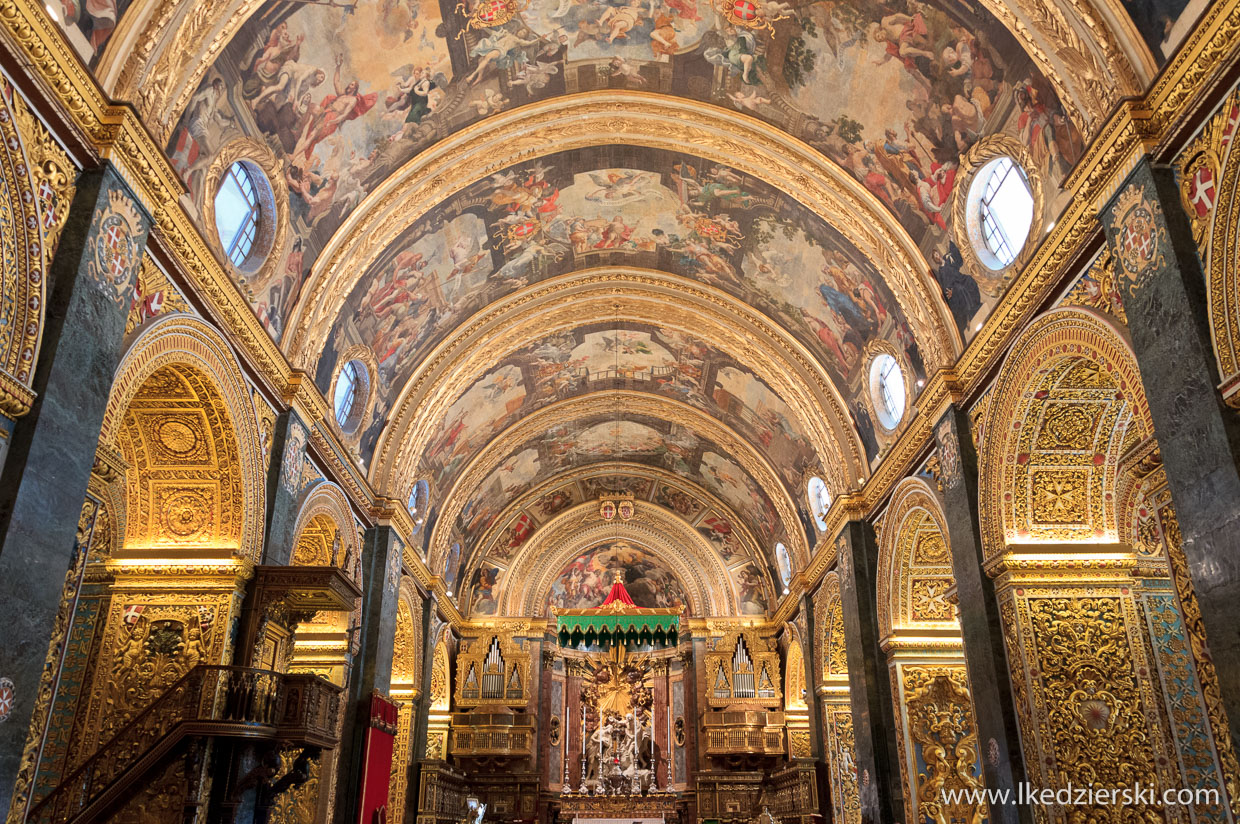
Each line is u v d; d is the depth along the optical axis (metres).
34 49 7.73
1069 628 12.19
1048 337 11.44
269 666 13.16
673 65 15.67
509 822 27.75
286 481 13.98
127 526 12.38
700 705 30.56
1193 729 11.53
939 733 17.25
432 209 16.95
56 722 11.27
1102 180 9.87
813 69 14.55
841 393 20.47
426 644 24.62
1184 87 8.62
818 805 23.42
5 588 7.21
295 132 13.19
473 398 24.00
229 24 10.35
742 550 32.56
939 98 13.20
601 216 19.89
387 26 13.17
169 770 10.44
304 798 16.05
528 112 16.20
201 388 11.70
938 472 15.58
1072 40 9.92
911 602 18.20
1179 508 8.45
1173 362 8.58
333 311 15.54
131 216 9.30
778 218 18.09
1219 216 8.17
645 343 24.81
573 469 32.22
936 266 14.92
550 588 32.97
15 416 7.60
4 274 7.61
